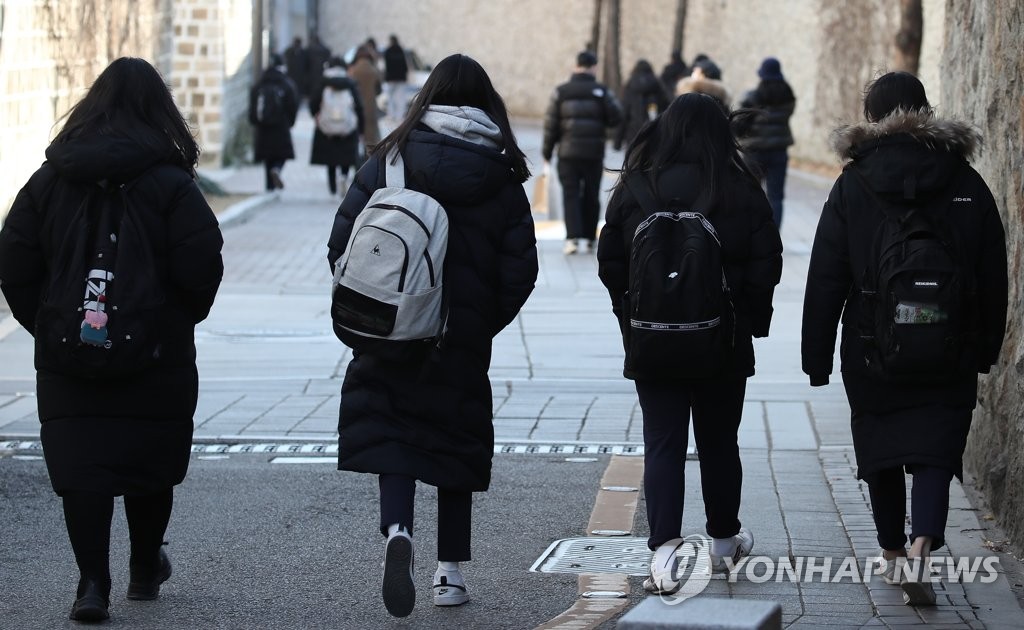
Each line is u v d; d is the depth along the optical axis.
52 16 17.06
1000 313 5.65
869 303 5.66
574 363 11.78
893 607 5.79
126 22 20.55
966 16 8.81
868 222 5.68
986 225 5.61
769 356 12.00
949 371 5.48
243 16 33.47
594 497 7.86
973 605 5.82
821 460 8.44
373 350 5.51
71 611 5.70
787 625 5.55
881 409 5.67
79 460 5.55
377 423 5.64
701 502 7.56
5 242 5.62
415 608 5.97
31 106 16.47
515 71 51.56
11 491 7.96
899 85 5.81
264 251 19.30
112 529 7.29
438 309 5.52
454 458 5.70
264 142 26.27
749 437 9.08
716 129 5.94
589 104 18.39
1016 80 7.31
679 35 42.09
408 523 5.55
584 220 18.84
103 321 5.42
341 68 26.81
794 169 33.22
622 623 4.16
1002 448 7.14
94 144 5.50
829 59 32.38
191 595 6.15
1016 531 6.67
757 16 39.00
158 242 5.63
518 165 5.78
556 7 50.06
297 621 5.77
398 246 5.45
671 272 5.68
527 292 5.82
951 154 5.61
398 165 5.66
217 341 12.76
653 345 5.69
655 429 5.97
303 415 9.89
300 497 7.88
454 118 5.63
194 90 30.66
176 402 5.71
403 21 54.62
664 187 5.89
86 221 5.54
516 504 7.72
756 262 5.90
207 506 7.68
